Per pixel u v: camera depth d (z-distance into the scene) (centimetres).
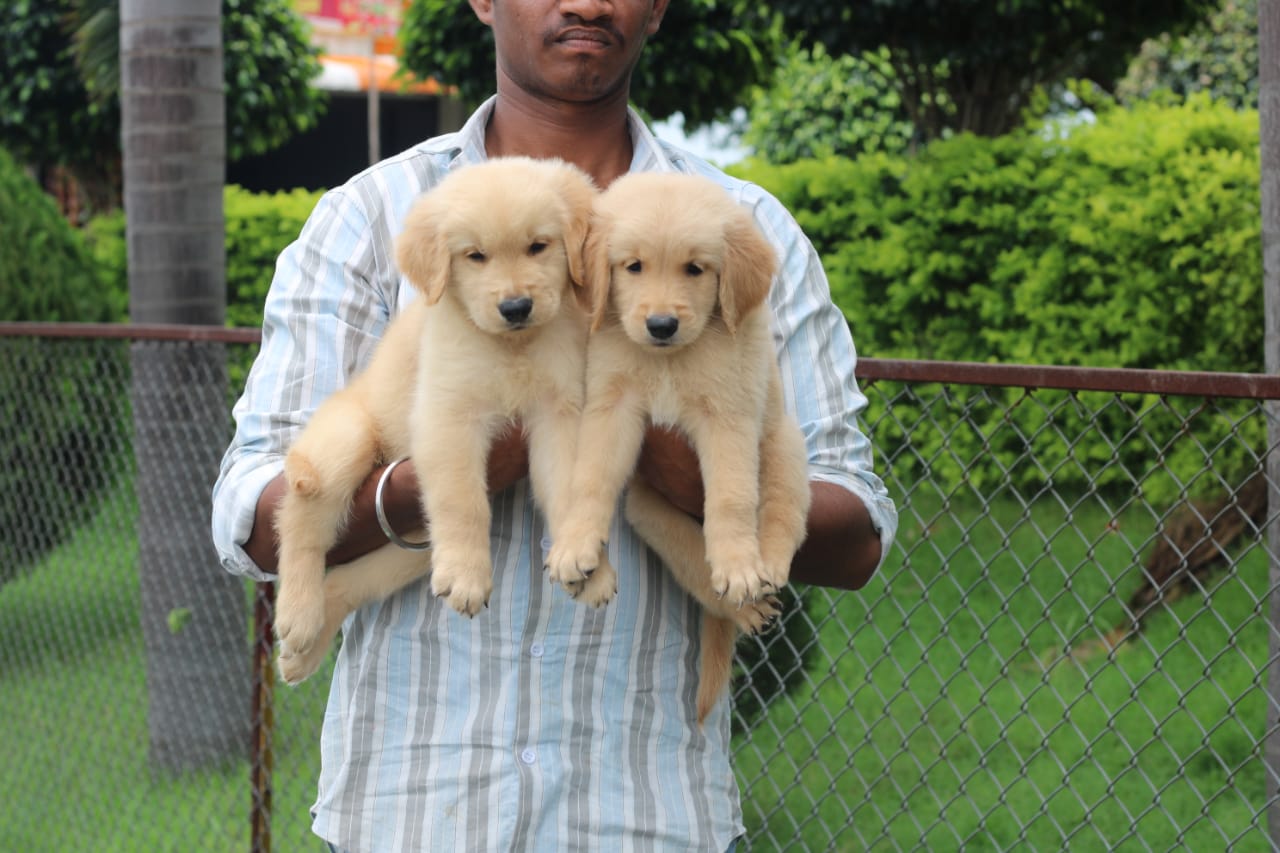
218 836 491
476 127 255
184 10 555
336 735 230
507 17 249
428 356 220
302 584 226
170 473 532
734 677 423
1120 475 743
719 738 234
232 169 1862
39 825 555
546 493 217
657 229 213
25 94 1307
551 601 220
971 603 646
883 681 591
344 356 239
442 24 1044
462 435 214
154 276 560
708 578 221
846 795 511
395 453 229
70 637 598
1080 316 792
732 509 208
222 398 527
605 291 217
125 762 574
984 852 471
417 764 219
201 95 560
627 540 223
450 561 208
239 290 1089
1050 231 812
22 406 630
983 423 714
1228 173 756
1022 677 593
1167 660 593
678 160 256
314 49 1445
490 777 215
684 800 222
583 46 244
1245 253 754
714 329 216
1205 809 335
